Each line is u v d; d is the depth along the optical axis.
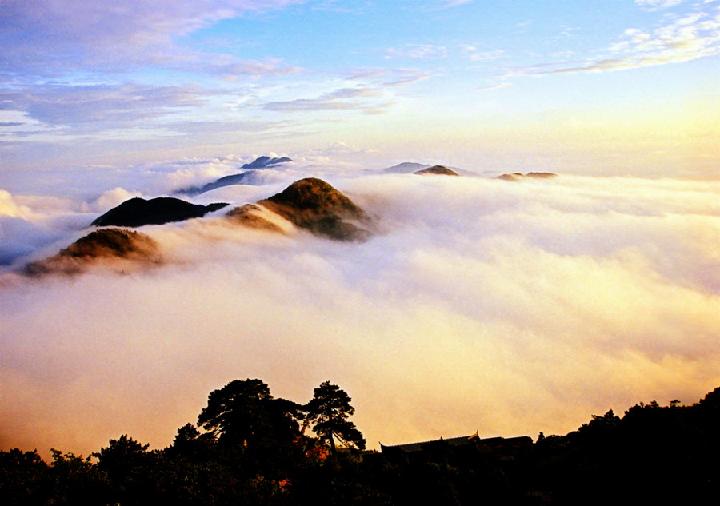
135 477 30.25
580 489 38.41
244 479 35.38
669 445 38.72
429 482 37.06
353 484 32.66
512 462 46.16
